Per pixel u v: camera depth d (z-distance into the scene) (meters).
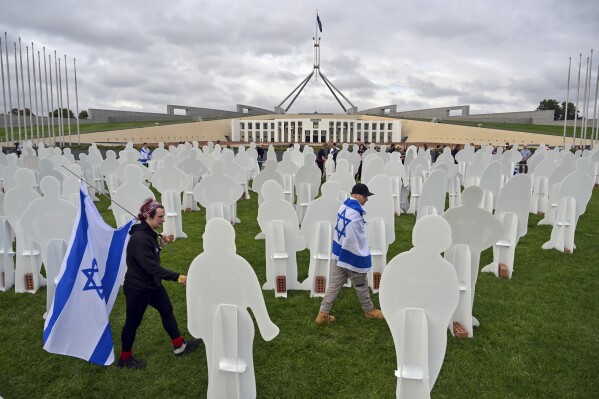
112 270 4.29
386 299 3.11
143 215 3.95
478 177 11.07
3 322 5.05
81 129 61.12
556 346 4.43
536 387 3.76
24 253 5.83
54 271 5.02
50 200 4.93
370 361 4.20
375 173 10.45
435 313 3.07
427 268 3.01
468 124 76.56
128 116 79.56
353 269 4.77
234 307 3.24
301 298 5.74
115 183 12.05
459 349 4.38
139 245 3.84
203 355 4.35
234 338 3.29
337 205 5.69
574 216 7.51
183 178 9.23
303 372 4.04
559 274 6.49
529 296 5.68
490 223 4.48
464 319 4.65
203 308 3.33
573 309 5.29
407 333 3.09
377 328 4.84
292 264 5.98
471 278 4.70
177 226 8.56
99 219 4.27
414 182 11.04
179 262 7.08
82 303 3.90
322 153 17.67
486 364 4.12
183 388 3.82
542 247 7.84
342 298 5.69
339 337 4.66
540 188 10.94
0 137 49.59
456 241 4.64
